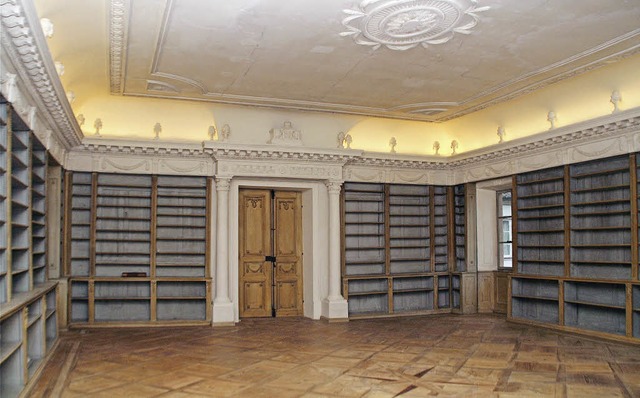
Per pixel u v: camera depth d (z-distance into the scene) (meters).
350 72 8.39
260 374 6.46
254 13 6.19
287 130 10.98
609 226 8.76
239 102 10.20
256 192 11.47
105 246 10.26
